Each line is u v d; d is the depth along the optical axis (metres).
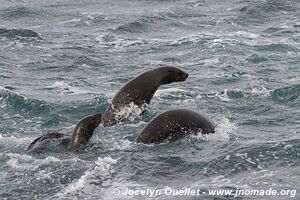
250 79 72.62
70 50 96.12
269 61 84.56
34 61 87.81
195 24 122.19
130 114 54.78
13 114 60.06
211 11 138.12
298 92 63.72
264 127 52.31
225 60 85.56
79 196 37.75
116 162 42.75
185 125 47.44
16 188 39.25
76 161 43.31
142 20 123.06
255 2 142.12
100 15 137.75
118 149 45.69
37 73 80.31
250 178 39.25
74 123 57.19
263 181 38.66
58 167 42.34
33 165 43.16
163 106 60.03
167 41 104.31
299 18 125.06
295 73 76.25
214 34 109.56
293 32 109.94
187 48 97.12
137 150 45.19
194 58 88.44
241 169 40.78
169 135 47.00
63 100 64.69
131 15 135.25
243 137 48.34
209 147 45.06
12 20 133.12
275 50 93.06
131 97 55.25
